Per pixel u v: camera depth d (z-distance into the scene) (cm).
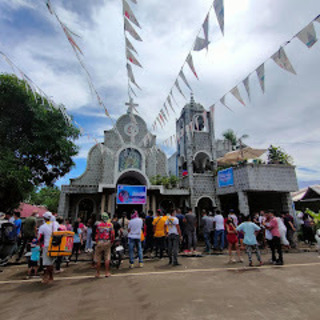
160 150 1856
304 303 379
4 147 1180
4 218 927
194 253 894
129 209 1636
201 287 474
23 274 651
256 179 1328
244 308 362
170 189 1553
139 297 423
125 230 911
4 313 369
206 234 960
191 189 1579
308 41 342
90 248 923
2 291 487
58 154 1410
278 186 1355
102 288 488
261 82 412
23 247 850
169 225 738
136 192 1438
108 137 1784
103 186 1405
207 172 1759
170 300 403
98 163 1706
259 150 1719
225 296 418
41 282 554
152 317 337
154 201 1559
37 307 391
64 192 1420
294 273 579
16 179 1077
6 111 1232
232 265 691
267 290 449
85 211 1555
